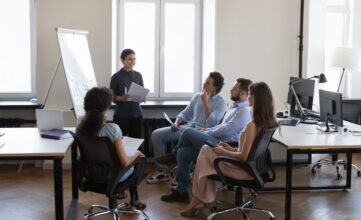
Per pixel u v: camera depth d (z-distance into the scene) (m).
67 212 3.59
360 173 4.91
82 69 4.68
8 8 5.29
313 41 5.66
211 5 5.38
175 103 5.37
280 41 5.43
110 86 4.75
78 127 2.88
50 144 3.08
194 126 4.49
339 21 6.19
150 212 3.66
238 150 3.28
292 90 4.65
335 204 3.95
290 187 3.35
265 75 5.46
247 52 5.40
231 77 5.41
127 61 4.75
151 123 5.26
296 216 3.63
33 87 5.44
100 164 2.93
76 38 4.73
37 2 4.83
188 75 5.80
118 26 5.61
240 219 3.55
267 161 3.42
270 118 3.09
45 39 4.89
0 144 3.06
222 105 4.40
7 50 5.34
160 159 4.41
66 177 4.69
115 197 3.27
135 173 3.14
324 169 5.16
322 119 4.09
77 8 4.93
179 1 5.67
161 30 5.68
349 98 6.15
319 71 5.73
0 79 5.37
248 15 5.35
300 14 5.40
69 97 4.97
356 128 4.09
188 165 3.93
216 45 5.30
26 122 5.06
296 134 3.75
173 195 3.94
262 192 4.27
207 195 3.43
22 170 4.96
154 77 5.74
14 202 3.89
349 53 5.29
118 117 4.74
